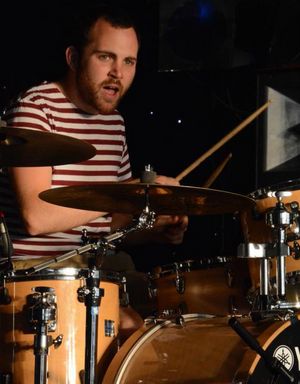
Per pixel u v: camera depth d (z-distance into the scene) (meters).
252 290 6.40
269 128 8.96
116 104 7.25
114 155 7.50
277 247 5.81
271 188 6.31
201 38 9.32
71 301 6.00
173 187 5.83
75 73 7.24
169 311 6.94
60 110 7.24
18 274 6.04
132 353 5.88
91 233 7.25
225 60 9.29
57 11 9.52
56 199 6.23
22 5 9.54
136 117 10.02
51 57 9.47
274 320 5.53
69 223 6.70
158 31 9.61
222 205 6.37
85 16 7.19
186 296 7.16
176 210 6.61
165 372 5.62
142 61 9.99
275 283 6.17
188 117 9.95
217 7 9.27
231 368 5.36
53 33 9.48
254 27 9.37
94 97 7.16
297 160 8.89
